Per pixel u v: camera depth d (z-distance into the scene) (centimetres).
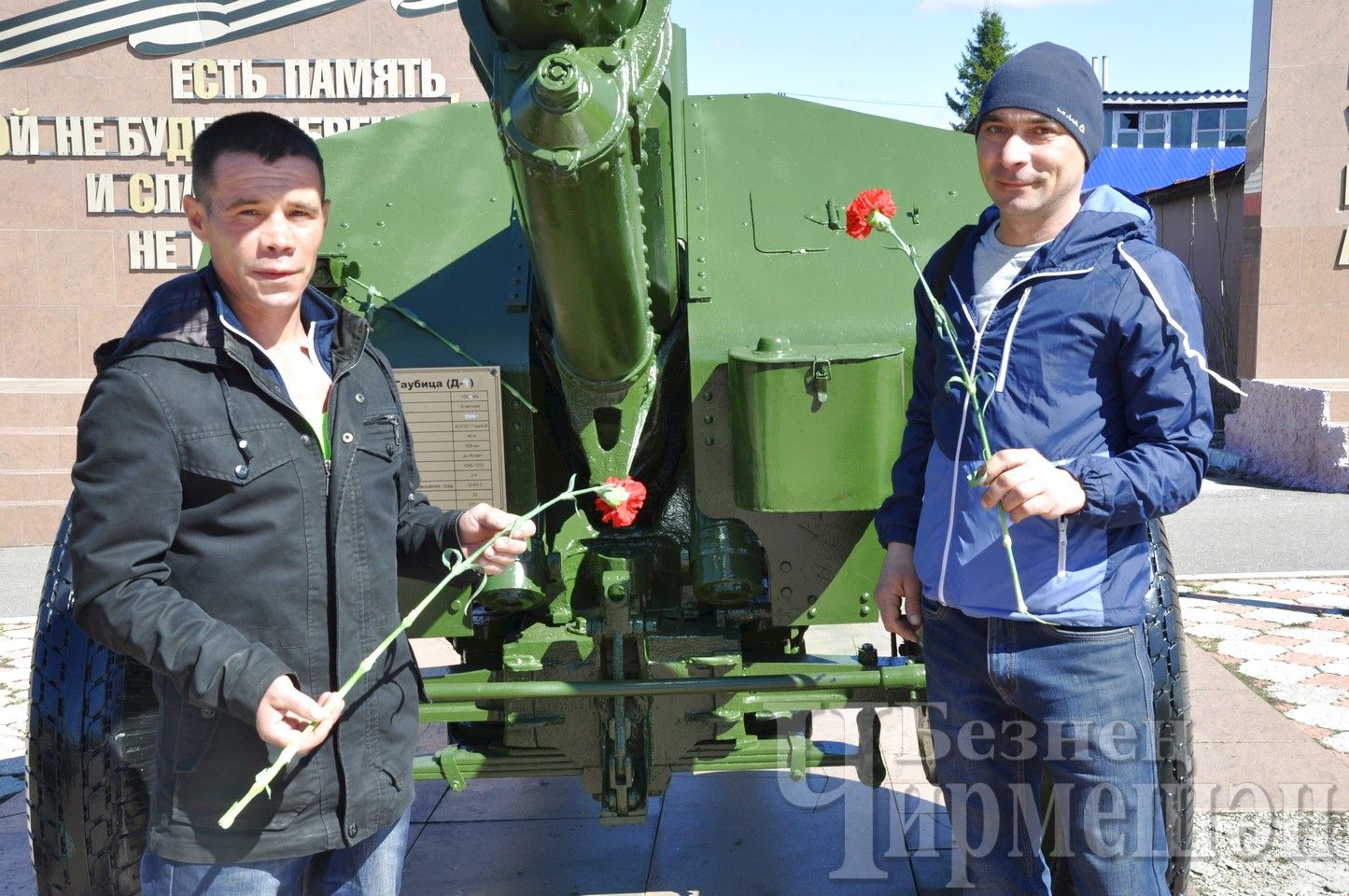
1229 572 654
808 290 289
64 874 238
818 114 334
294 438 165
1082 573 198
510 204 320
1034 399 198
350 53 882
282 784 164
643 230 249
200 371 160
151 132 883
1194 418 194
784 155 325
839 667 272
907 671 266
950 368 210
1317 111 1010
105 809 235
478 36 207
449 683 264
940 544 211
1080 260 197
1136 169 2889
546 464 301
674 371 301
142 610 152
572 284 236
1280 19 1002
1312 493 912
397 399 187
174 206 891
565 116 190
